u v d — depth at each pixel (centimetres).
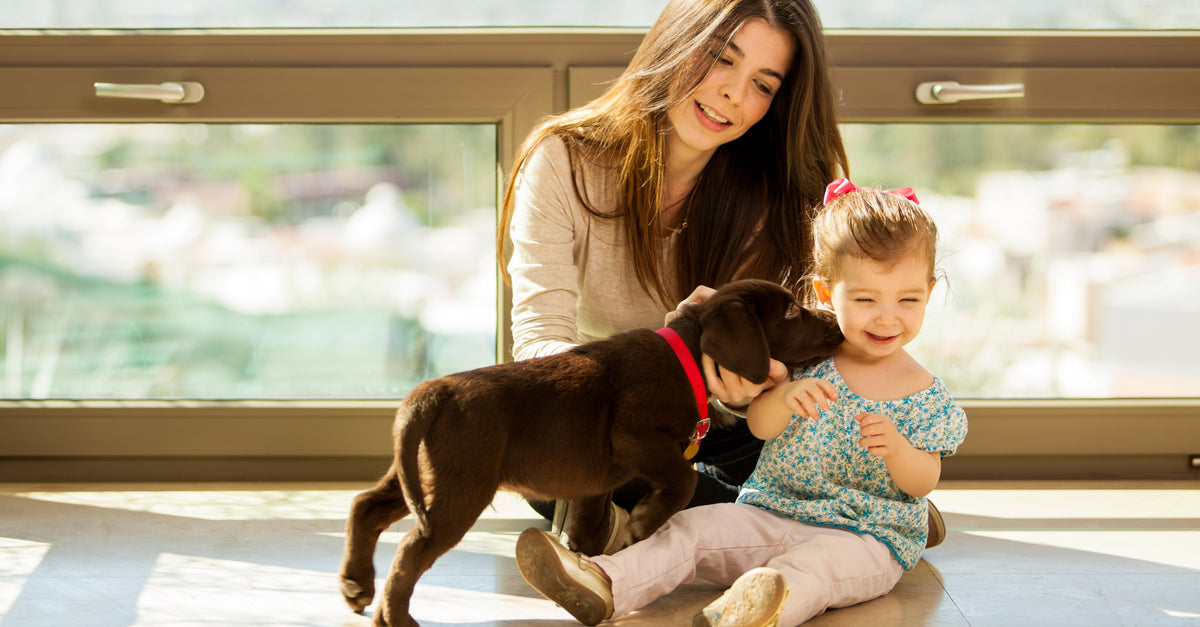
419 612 218
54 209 330
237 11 325
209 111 323
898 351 245
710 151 268
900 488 231
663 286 272
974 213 342
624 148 260
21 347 334
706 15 247
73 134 327
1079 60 333
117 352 337
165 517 289
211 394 339
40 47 320
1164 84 332
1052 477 340
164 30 322
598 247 268
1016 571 248
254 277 337
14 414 325
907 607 224
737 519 232
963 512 301
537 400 211
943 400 237
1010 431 337
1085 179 341
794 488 240
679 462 218
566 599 205
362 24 326
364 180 335
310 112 324
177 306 336
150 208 332
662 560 219
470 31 325
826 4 332
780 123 265
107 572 241
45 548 259
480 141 334
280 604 222
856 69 329
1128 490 326
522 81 325
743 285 235
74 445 327
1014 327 345
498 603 224
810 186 270
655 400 216
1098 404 337
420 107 325
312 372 340
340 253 337
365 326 340
